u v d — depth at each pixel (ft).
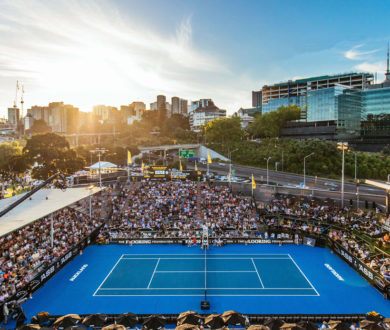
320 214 207.21
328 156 372.58
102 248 179.22
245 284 133.18
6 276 123.13
